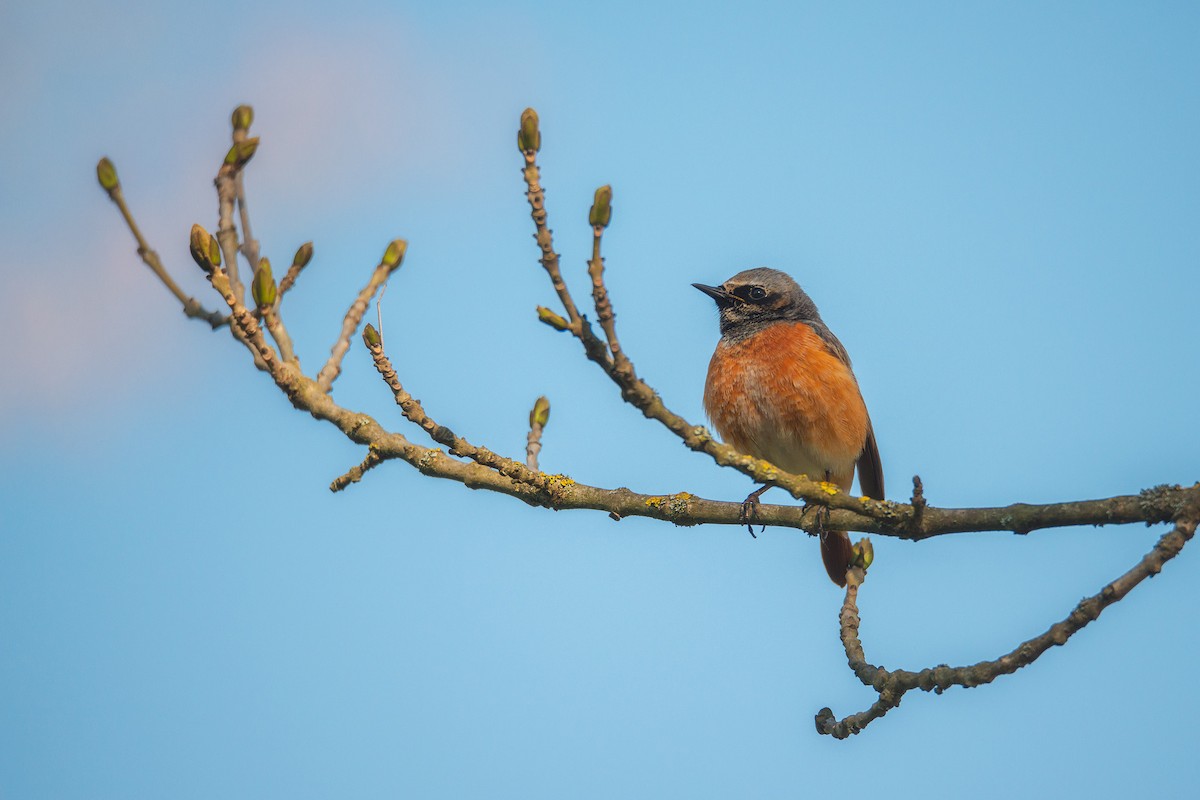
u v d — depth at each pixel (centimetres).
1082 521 907
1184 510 840
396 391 998
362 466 1034
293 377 984
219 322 959
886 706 951
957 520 955
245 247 995
